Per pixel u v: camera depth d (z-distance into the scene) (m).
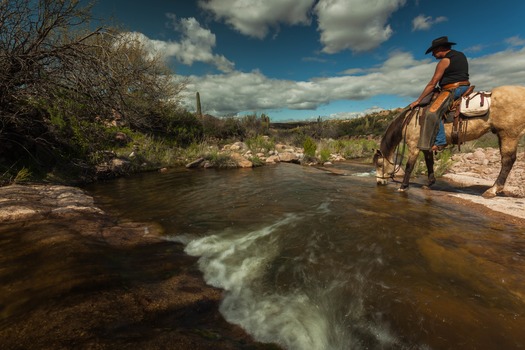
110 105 6.61
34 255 2.31
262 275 2.41
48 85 5.73
